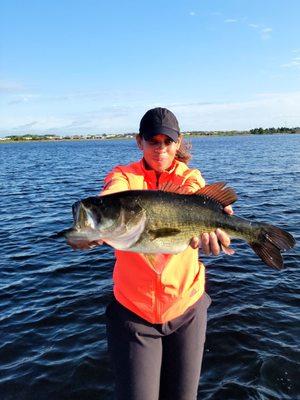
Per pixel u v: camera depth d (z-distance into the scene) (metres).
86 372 1.89
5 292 2.80
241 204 5.57
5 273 3.18
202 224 1.15
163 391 1.25
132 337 1.18
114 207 1.06
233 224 1.17
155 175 1.32
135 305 1.20
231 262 3.18
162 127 1.24
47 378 1.86
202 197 1.16
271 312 2.33
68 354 2.03
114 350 1.21
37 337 2.20
